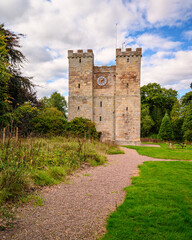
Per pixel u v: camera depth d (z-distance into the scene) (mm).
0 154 6441
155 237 3295
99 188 6117
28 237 3176
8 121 12320
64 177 7031
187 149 21594
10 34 13234
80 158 9859
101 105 32844
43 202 4703
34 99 17266
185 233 3439
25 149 7617
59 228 3523
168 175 7781
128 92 31828
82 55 32875
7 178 4777
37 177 6039
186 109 37125
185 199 5074
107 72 33219
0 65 10141
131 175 8133
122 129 31422
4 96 12109
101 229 3562
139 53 31906
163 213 4203
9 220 3691
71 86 32875
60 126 18453
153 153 17125
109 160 12094
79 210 4363
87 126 22094
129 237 3285
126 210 4359
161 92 51469
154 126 50688
